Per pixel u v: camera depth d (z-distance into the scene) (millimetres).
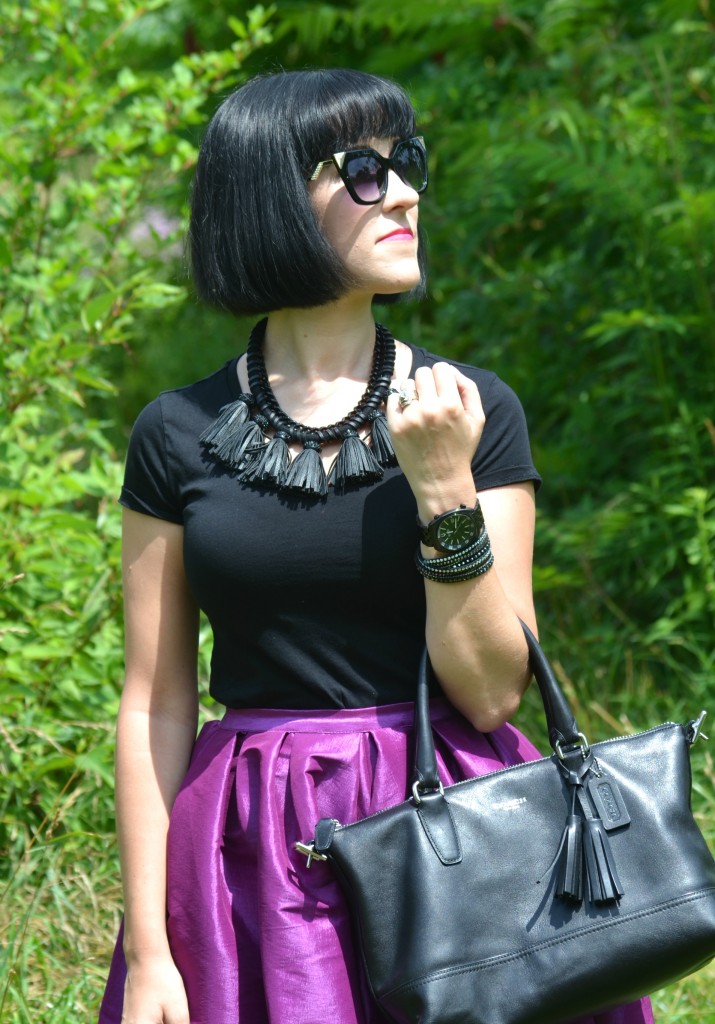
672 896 2359
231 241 2676
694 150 6922
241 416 2684
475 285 7773
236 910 2557
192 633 2848
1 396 5141
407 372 2781
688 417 6391
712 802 5184
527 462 2729
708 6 7027
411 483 2475
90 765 4664
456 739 2652
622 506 6863
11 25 5992
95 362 6891
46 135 5793
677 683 6359
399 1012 2330
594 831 2377
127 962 2627
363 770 2559
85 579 5051
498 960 2326
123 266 5984
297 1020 2373
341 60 9258
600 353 7441
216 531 2621
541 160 6730
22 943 4055
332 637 2613
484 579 2477
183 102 5824
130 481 2787
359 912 2383
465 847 2395
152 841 2682
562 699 2541
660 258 6891
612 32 7426
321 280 2625
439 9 7660
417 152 2711
